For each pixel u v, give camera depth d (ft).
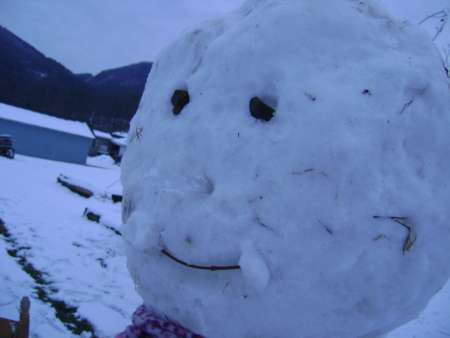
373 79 4.80
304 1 5.47
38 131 84.84
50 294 14.51
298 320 4.87
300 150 4.60
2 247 18.22
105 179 63.05
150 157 6.17
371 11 5.58
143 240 5.57
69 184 40.34
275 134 4.84
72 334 12.04
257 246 4.72
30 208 27.27
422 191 4.57
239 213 4.83
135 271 6.34
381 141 4.53
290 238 4.59
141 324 6.59
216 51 5.79
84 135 92.27
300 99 4.80
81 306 14.01
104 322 13.12
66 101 253.24
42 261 17.54
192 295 5.43
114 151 154.40
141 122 6.90
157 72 7.20
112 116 269.85
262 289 4.58
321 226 4.50
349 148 4.40
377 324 4.91
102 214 27.12
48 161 78.84
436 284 5.08
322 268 4.56
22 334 6.76
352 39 5.10
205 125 5.43
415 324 17.94
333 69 4.94
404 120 4.64
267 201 4.70
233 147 5.06
